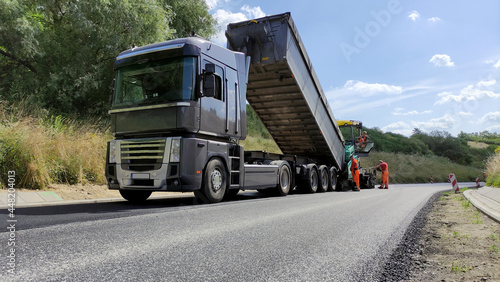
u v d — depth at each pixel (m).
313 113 11.54
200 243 3.45
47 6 13.04
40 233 3.63
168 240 3.53
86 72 13.25
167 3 17.28
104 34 13.05
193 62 6.89
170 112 6.69
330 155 13.95
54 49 13.02
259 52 9.78
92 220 4.57
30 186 7.86
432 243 3.82
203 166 6.91
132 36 13.27
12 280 2.20
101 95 13.89
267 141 25.75
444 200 9.67
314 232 4.21
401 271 2.72
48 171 8.38
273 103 11.50
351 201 8.61
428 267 2.87
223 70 7.79
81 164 9.27
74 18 12.59
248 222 4.82
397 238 4.00
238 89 8.30
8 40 12.20
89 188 8.80
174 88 6.77
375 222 5.16
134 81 7.21
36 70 13.34
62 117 12.14
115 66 7.51
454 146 55.28
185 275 2.43
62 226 4.05
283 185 10.41
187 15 18.17
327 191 13.66
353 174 14.63
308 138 13.02
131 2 13.34
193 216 5.25
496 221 5.52
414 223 5.20
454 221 5.57
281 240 3.71
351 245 3.57
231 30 9.87
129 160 6.98
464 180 37.78
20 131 8.59
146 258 2.84
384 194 11.81
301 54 10.44
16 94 11.83
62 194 7.66
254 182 8.78
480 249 3.55
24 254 2.81
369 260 3.00
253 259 2.92
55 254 2.86
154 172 6.65
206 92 6.85
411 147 46.25
